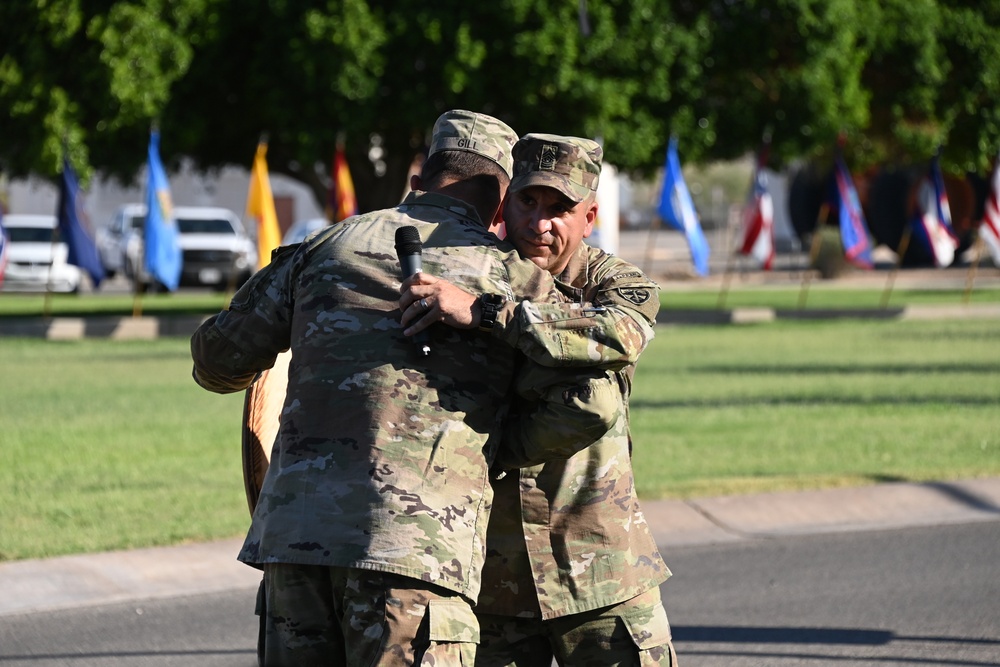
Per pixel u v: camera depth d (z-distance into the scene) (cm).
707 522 2633
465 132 1108
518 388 1039
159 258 6281
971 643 1919
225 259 9975
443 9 6306
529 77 6438
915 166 11006
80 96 6438
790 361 5194
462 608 987
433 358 1005
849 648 1900
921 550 2447
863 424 3619
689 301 8819
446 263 1039
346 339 1009
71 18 6272
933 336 6209
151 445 3328
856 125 7450
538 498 1120
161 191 6281
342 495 973
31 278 9481
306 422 1003
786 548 2467
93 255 6306
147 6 6325
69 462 3095
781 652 1888
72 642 1928
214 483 2870
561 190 1088
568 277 1155
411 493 970
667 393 4275
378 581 960
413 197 1102
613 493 1138
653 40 6575
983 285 10250
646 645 1144
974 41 7581
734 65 6969
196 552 2361
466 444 1000
